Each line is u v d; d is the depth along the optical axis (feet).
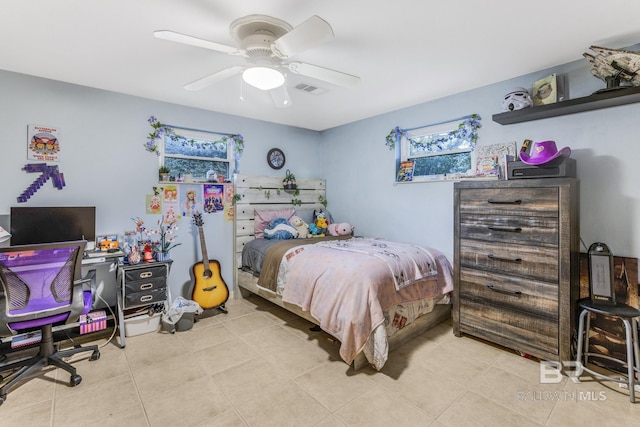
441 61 7.98
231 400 6.28
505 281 8.07
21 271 6.48
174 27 6.27
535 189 7.52
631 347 6.23
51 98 9.01
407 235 12.03
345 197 14.55
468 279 8.83
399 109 12.14
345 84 7.23
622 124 7.44
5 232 8.15
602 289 7.38
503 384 6.76
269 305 12.01
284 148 14.48
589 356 7.46
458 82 9.44
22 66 8.15
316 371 7.32
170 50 7.29
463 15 5.95
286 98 8.06
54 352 7.40
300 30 4.84
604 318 7.39
